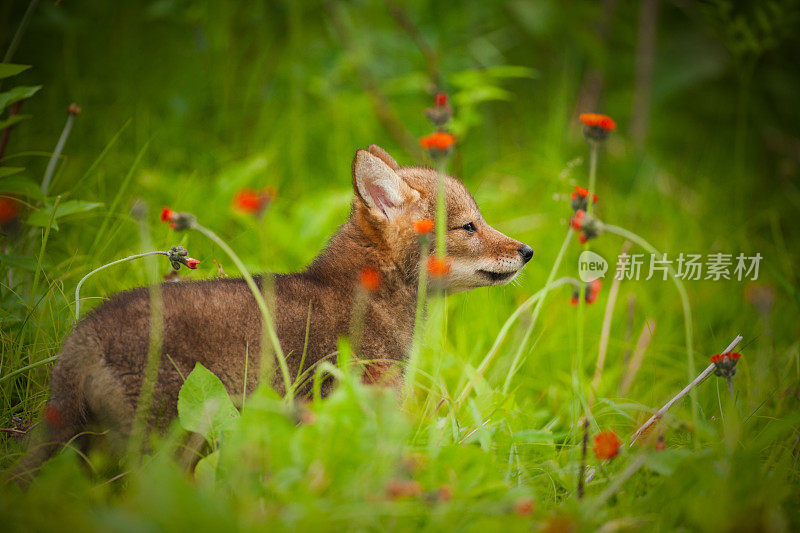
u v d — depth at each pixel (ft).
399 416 17.70
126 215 31.30
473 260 25.95
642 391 28.68
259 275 23.41
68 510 15.89
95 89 41.81
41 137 38.86
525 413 24.66
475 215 26.40
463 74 37.50
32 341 25.25
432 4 46.16
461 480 17.81
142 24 44.70
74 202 26.35
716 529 16.48
